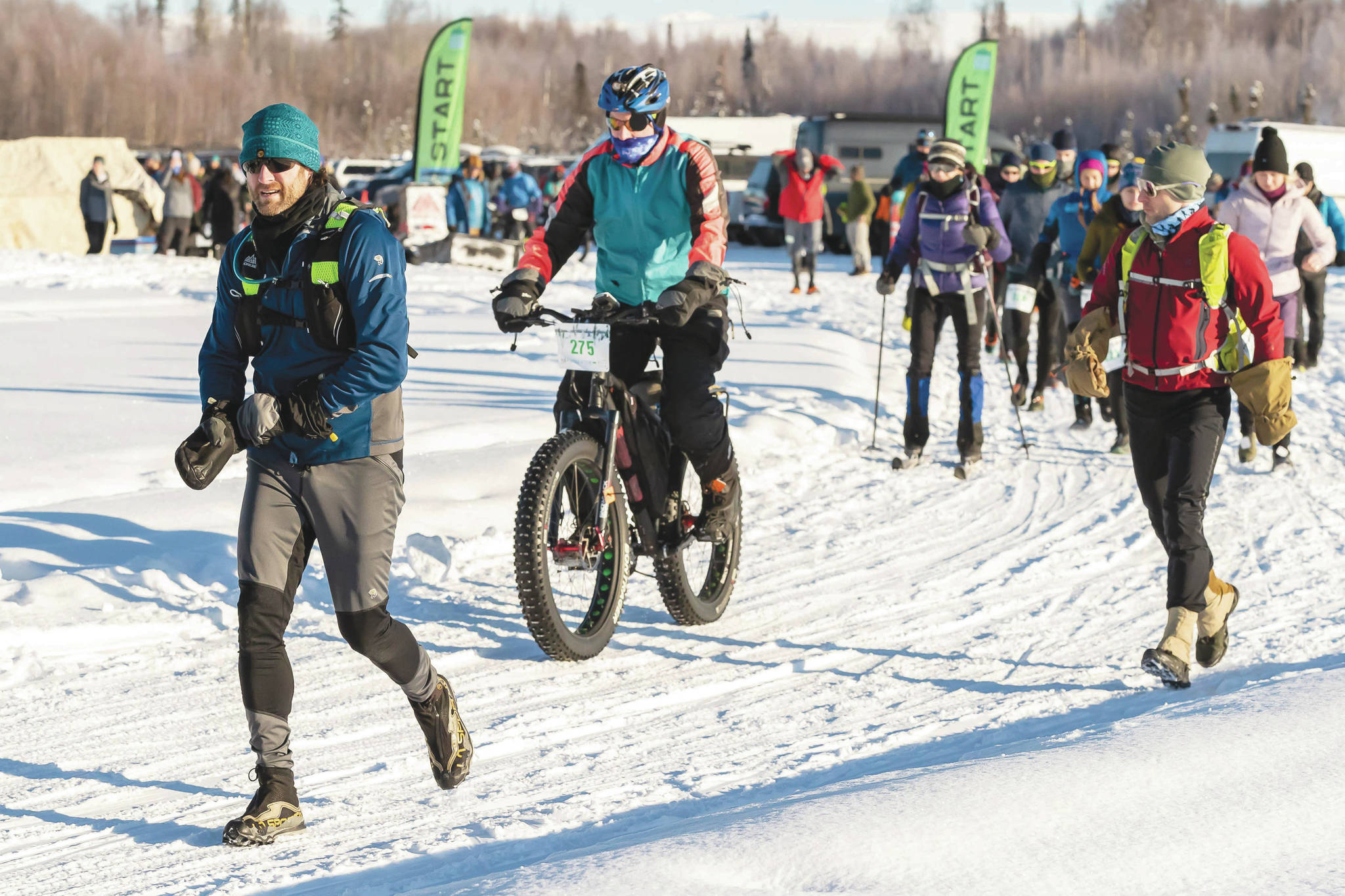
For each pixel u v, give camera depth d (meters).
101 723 10.49
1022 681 11.80
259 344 8.48
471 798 9.12
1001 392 29.52
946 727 10.59
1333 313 44.44
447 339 33.62
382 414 8.54
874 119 72.56
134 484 17.70
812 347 33.97
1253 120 73.00
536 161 99.75
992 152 70.12
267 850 8.25
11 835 8.48
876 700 11.30
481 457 19.59
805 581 15.18
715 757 9.94
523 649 12.62
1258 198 22.61
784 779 9.48
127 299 41.56
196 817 8.80
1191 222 11.45
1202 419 11.55
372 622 8.59
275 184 8.19
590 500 12.43
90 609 12.93
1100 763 8.55
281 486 8.52
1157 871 7.05
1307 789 8.07
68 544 14.72
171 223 58.34
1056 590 14.90
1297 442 23.52
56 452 19.14
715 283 11.73
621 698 11.32
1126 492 19.75
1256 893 6.80
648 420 12.70
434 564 14.88
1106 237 21.00
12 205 62.44
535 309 12.09
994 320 25.61
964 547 16.72
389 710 10.94
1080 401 24.52
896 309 44.56
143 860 8.12
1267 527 17.47
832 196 71.69
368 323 8.12
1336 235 26.66
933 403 27.81
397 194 71.12
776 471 20.69
